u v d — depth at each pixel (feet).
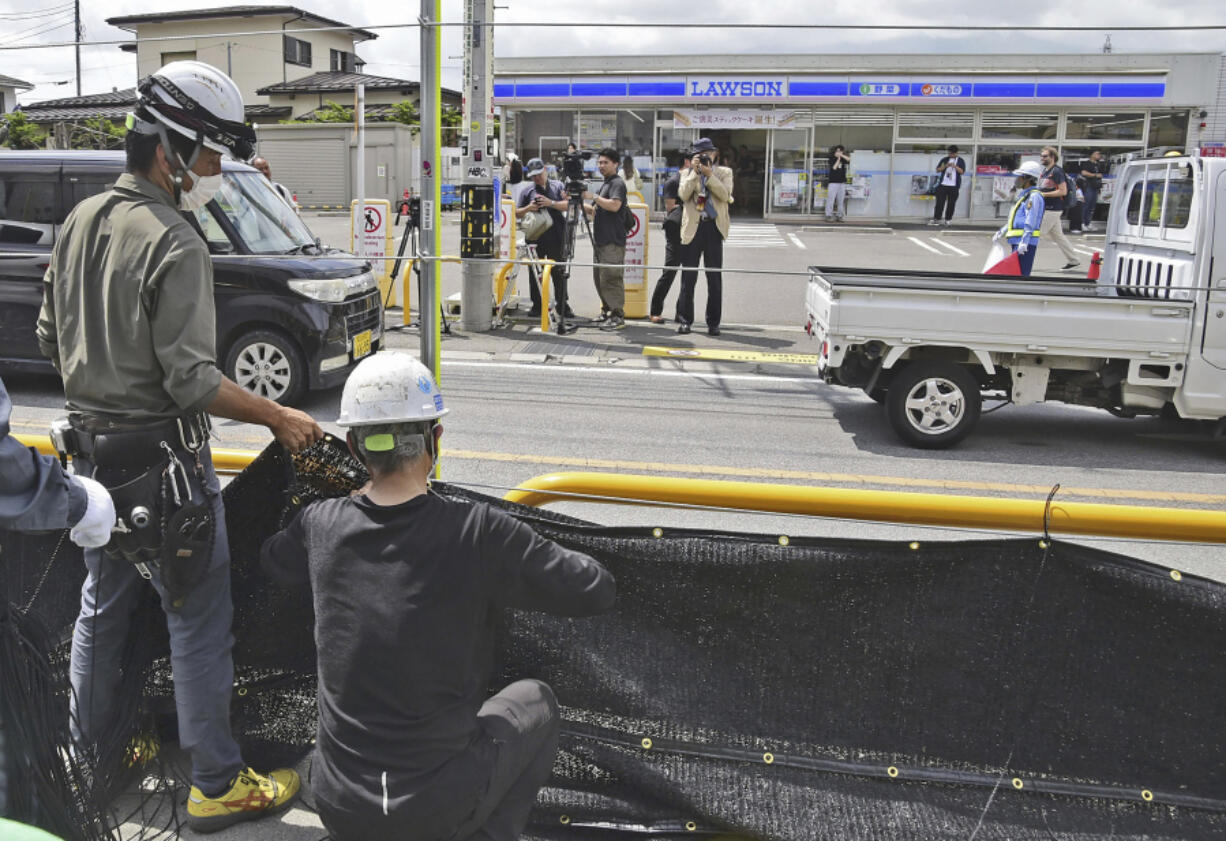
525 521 9.61
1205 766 8.76
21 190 27.50
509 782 7.65
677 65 92.17
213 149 8.27
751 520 18.06
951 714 9.14
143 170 8.25
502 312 40.52
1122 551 17.10
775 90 91.09
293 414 8.89
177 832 9.36
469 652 7.29
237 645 10.15
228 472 10.96
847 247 73.15
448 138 95.86
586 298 47.83
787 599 9.25
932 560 9.02
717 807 9.22
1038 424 27.53
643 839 9.41
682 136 94.02
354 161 113.91
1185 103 87.66
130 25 136.98
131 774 9.70
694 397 29.40
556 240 38.60
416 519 7.29
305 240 29.27
